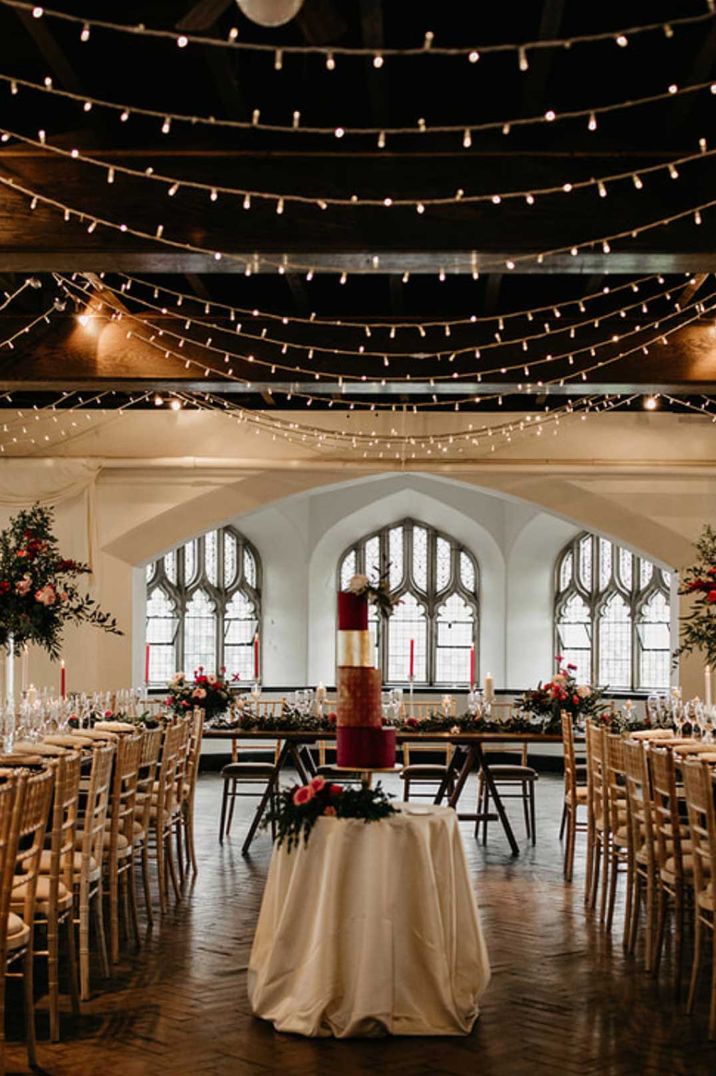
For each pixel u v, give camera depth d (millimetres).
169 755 8633
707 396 13836
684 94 6758
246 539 18172
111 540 14312
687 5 6297
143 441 14359
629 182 7441
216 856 10703
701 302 10117
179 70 7117
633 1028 5949
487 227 7480
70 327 11125
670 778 6672
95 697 10953
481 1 6414
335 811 5945
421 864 5867
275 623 18141
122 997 6395
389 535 18469
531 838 11625
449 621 18500
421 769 11750
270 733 11125
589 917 8438
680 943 6527
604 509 14453
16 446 14250
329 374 11008
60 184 7504
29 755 7824
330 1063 5406
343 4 6328
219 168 7453
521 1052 5582
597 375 10984
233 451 14375
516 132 7406
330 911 5820
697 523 14391
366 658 6426
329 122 7301
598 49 6785
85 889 6426
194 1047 5605
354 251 7465
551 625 18281
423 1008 5828
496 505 18141
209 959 7172
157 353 11086
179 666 17781
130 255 7566
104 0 6332
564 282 10828
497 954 7352
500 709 17922
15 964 7070
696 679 14352
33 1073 5254
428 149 7410
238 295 11016
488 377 11055
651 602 17719
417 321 10906
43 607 10055
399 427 14383
